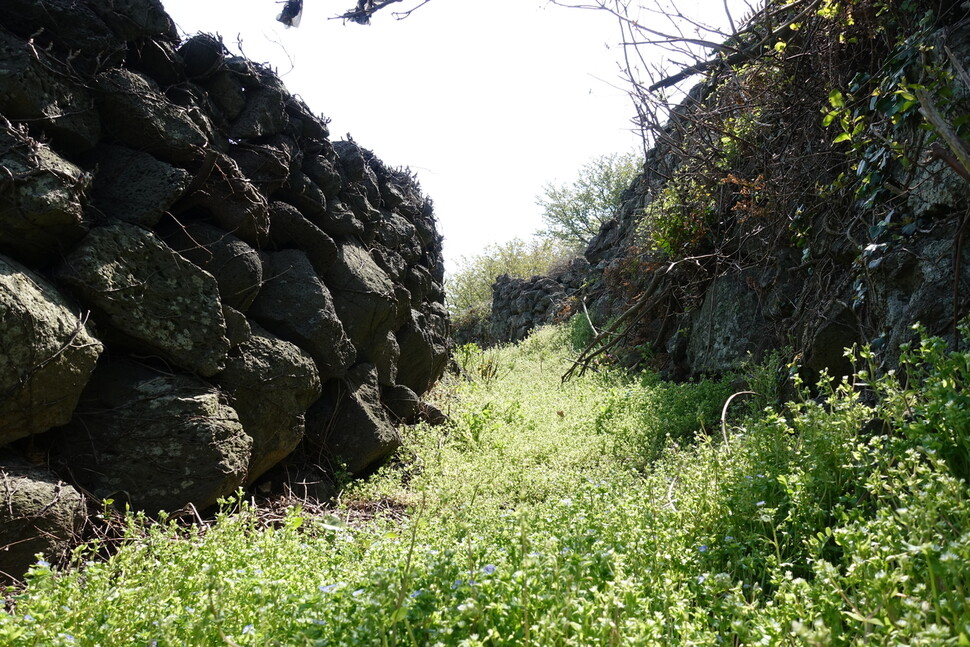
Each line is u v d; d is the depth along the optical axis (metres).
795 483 3.07
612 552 2.41
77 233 4.62
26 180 4.25
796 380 4.02
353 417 6.85
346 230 7.49
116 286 4.72
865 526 2.39
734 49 6.64
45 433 4.48
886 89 5.37
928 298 4.77
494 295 27.33
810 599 2.15
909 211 5.33
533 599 2.11
